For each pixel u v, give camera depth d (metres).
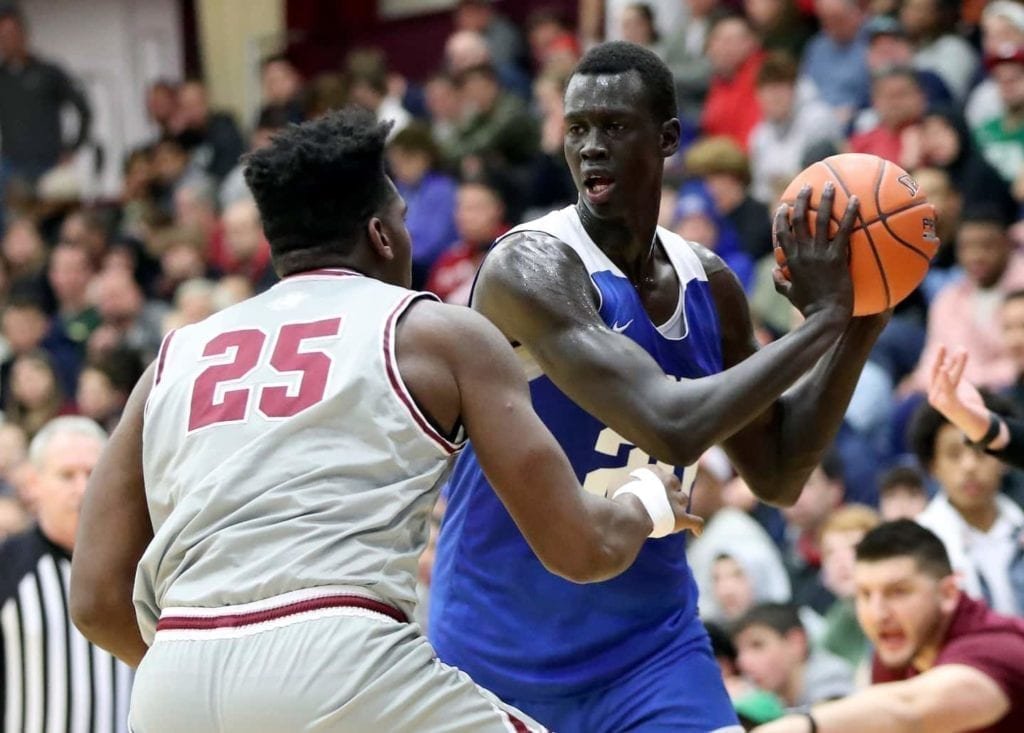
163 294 14.42
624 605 4.62
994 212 9.48
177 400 3.80
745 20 12.95
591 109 4.48
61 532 6.37
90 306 14.42
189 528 3.64
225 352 3.81
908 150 11.08
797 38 13.07
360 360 3.68
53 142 17.45
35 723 6.32
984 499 6.74
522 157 13.73
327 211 3.91
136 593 3.79
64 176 17.02
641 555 4.62
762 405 4.14
